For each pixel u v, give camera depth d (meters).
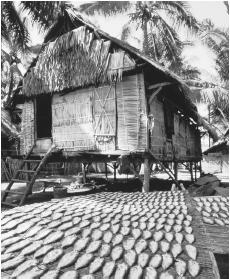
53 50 9.32
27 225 2.84
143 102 8.13
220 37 16.48
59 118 9.82
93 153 8.73
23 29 12.64
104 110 8.77
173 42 15.24
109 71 8.19
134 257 2.27
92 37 8.64
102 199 3.99
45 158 8.95
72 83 8.98
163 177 19.34
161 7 15.17
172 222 2.97
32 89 10.06
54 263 2.22
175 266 2.17
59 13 9.76
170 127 11.16
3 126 17.16
